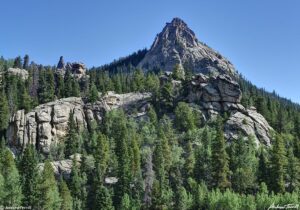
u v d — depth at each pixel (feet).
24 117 590.96
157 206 388.78
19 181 382.22
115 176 465.47
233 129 562.66
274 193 435.12
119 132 533.96
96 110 639.76
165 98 652.48
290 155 463.83
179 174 446.19
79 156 508.12
